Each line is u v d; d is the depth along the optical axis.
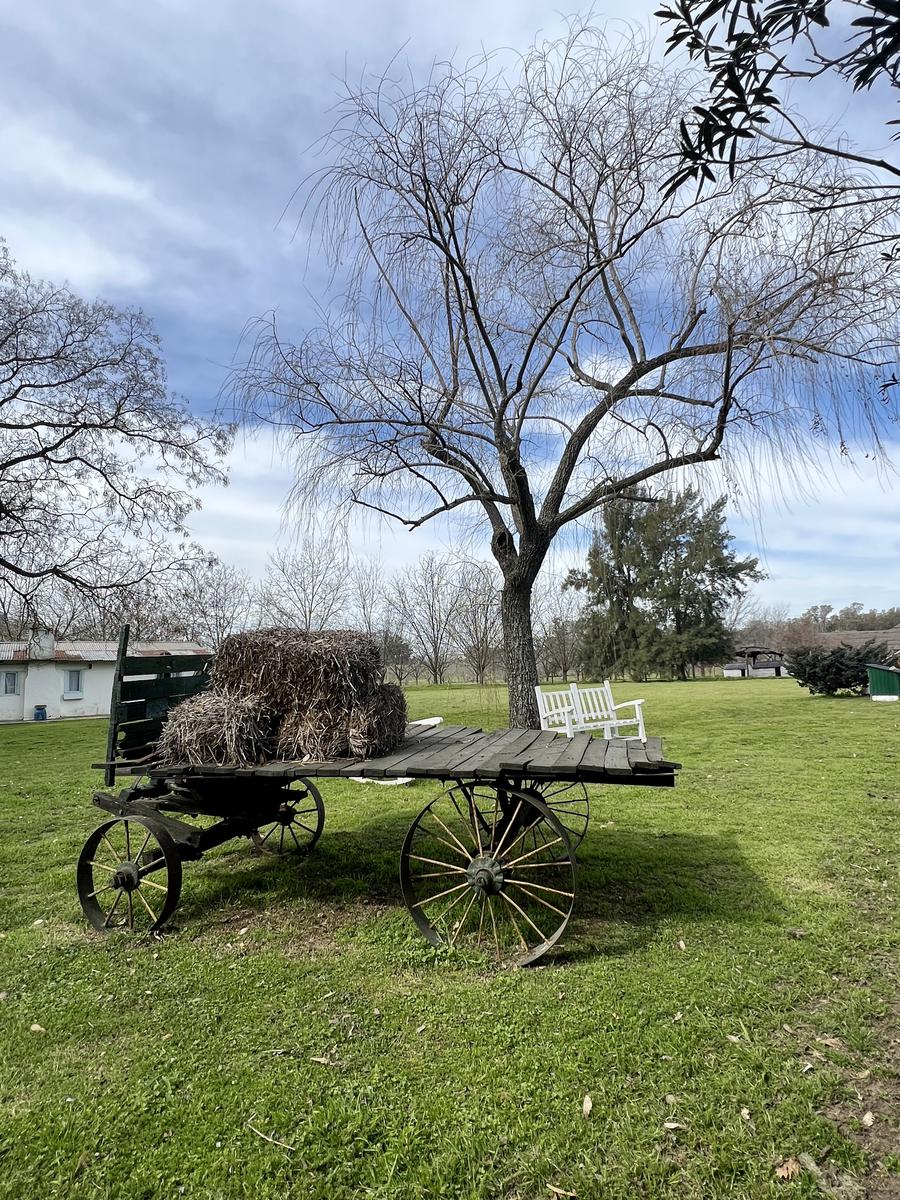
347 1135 2.30
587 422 7.04
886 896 4.42
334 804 7.77
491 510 7.43
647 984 3.29
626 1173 2.11
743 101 1.73
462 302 6.57
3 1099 2.55
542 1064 2.67
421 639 29.53
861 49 1.58
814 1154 2.18
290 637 4.54
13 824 7.11
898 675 17.61
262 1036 2.94
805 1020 2.96
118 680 4.59
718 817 6.56
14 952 3.89
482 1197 2.03
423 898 4.63
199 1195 2.07
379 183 6.26
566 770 3.49
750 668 48.28
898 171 1.83
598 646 36.84
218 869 5.40
